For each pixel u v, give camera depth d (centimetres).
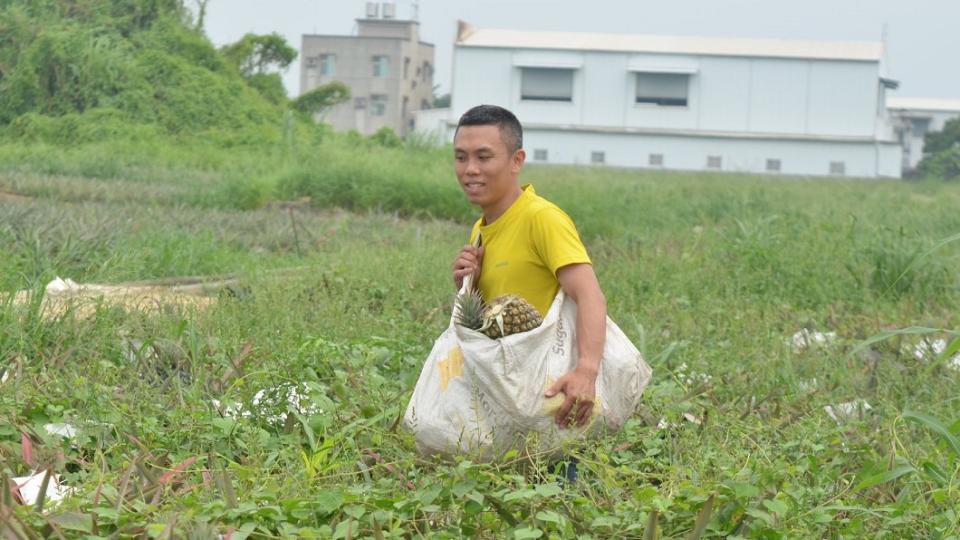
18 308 685
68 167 2527
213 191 2019
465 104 5475
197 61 3706
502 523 411
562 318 475
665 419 556
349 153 2822
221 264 1155
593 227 1728
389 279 970
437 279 986
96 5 3700
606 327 478
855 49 5422
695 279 1056
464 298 472
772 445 516
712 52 5347
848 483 462
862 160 5272
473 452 461
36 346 642
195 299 830
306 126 3847
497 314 463
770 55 5319
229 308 767
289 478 441
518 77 5453
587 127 5409
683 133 5356
